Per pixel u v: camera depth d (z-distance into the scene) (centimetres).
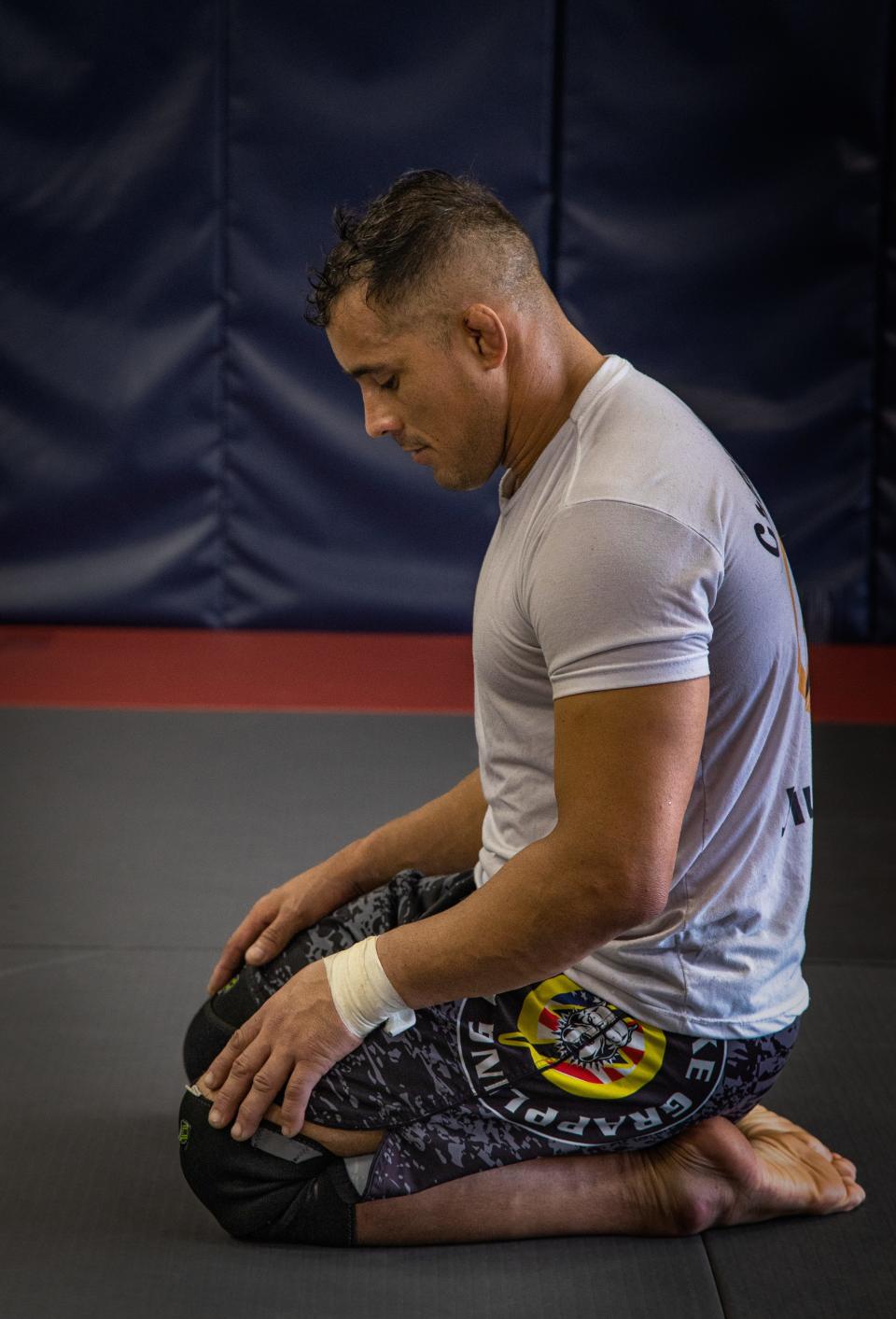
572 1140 189
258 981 204
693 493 164
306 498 530
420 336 170
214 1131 190
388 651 521
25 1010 259
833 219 509
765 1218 201
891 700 470
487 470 181
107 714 444
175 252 513
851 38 498
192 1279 187
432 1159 188
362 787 382
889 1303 184
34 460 530
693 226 512
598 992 183
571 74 502
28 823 352
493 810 192
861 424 521
